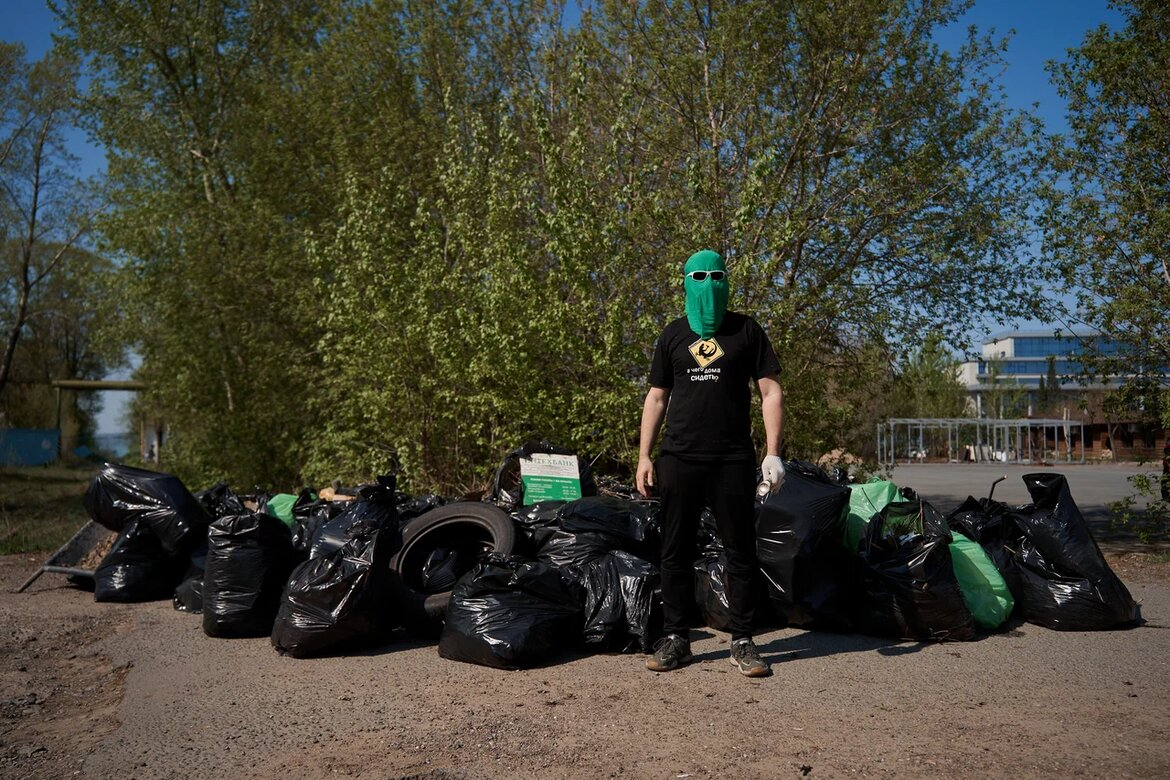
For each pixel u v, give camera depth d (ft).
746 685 13.17
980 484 73.77
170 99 60.18
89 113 58.08
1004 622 17.04
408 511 21.67
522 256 29.68
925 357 35.47
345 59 48.16
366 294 33.06
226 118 57.36
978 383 189.06
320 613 15.96
